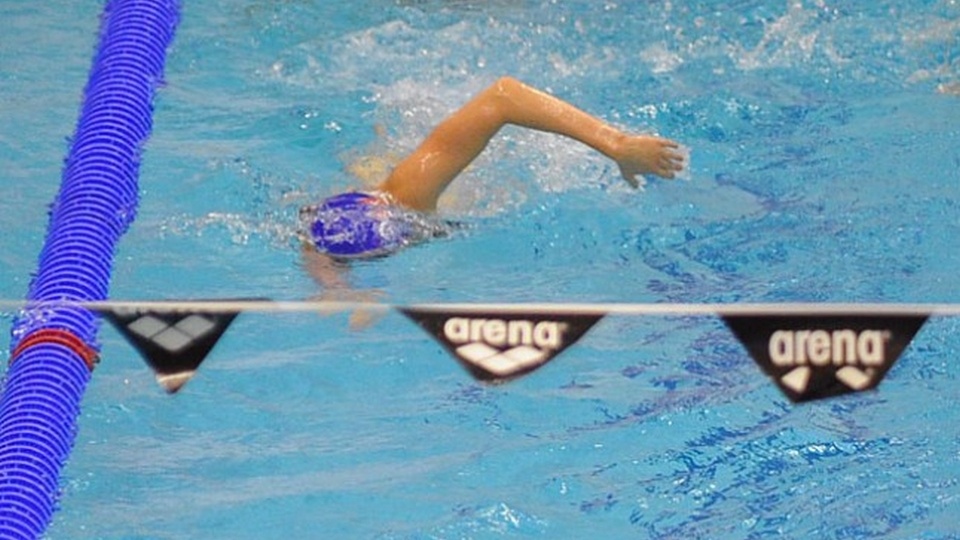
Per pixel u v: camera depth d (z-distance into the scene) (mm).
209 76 21156
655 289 16203
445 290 16016
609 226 17344
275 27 22609
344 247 16312
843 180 18281
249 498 13219
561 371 15102
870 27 22031
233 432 14188
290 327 15750
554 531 12820
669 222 17453
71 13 23219
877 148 18984
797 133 19453
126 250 16688
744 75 20953
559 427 14273
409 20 22656
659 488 13375
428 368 15156
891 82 20672
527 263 16625
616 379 14969
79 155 18500
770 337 10836
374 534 12758
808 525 12812
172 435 14117
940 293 15852
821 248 16891
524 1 23219
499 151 18344
